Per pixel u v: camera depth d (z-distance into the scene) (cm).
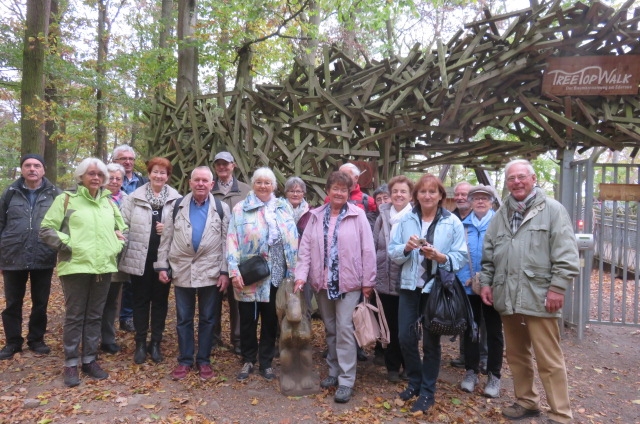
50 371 393
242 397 354
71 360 368
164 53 1182
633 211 1024
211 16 998
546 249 311
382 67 558
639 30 492
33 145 746
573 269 299
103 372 384
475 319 380
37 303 433
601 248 547
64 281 364
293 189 438
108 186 447
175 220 390
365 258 356
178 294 391
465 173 1650
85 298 372
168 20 1270
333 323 373
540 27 502
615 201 559
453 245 329
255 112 632
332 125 566
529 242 315
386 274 379
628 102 521
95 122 1330
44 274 433
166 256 396
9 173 1906
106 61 1240
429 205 336
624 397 380
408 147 618
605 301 757
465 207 410
